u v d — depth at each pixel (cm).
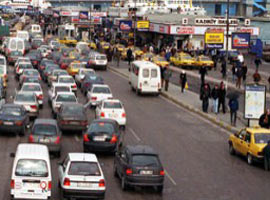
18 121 5256
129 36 17600
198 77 10850
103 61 11762
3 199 3466
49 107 7069
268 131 4744
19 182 3291
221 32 10075
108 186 3903
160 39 16025
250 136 4694
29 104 6112
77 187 3362
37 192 3306
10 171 4162
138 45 17312
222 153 5069
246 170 4503
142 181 3669
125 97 8256
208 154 5006
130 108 7325
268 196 3809
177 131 5975
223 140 5622
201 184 4062
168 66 11962
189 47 14612
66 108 5591
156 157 3762
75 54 12412
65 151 4850
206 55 13912
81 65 9844
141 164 3688
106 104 5888
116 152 4244
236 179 4225
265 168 4497
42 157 3375
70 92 6531
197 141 5528
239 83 9100
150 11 19700
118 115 5800
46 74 9244
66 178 3369
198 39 14975
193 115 7012
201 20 14725
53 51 14112
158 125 6266
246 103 5859
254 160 4600
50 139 4566
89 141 4622
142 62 8731
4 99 7019
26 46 13750
